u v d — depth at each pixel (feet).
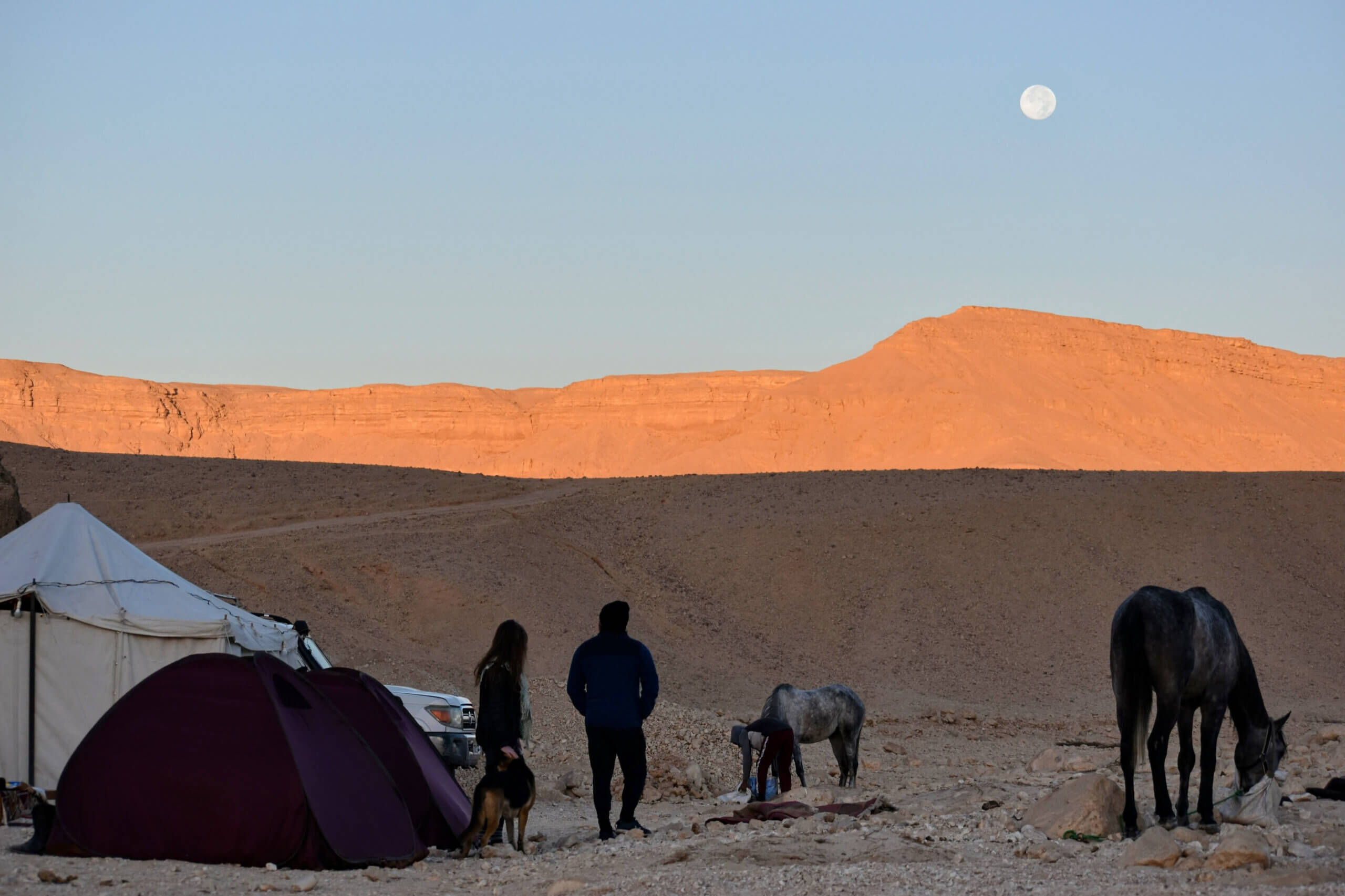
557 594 124.06
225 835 31.53
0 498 85.20
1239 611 138.72
